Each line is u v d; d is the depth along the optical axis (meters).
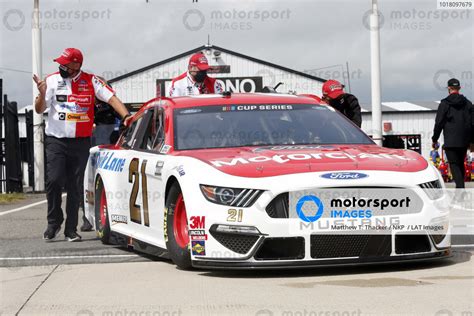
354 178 7.62
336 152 8.53
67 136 11.34
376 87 24.77
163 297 6.79
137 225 9.75
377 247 7.66
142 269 8.43
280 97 10.23
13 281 7.84
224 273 8.01
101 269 8.47
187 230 8.23
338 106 13.96
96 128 15.01
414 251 7.84
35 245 10.94
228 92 10.24
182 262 8.27
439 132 15.97
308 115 9.78
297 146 9.04
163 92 54.91
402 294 6.59
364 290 6.84
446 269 7.86
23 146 41.50
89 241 11.50
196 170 8.02
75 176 11.48
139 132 10.46
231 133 9.29
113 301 6.68
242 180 7.66
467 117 15.73
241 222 7.54
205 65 13.02
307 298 6.56
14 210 17.16
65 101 11.36
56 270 8.45
